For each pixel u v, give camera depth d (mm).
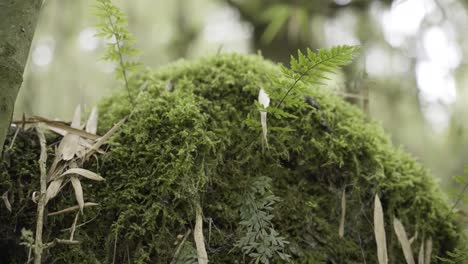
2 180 890
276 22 1642
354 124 984
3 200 883
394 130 1916
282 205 923
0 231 876
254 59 1029
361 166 962
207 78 984
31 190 891
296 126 954
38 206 870
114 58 954
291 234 916
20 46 836
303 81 875
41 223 861
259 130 932
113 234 879
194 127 917
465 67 1854
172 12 2168
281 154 936
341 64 860
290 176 939
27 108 1349
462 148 1892
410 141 1922
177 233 888
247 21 1979
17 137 919
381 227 929
